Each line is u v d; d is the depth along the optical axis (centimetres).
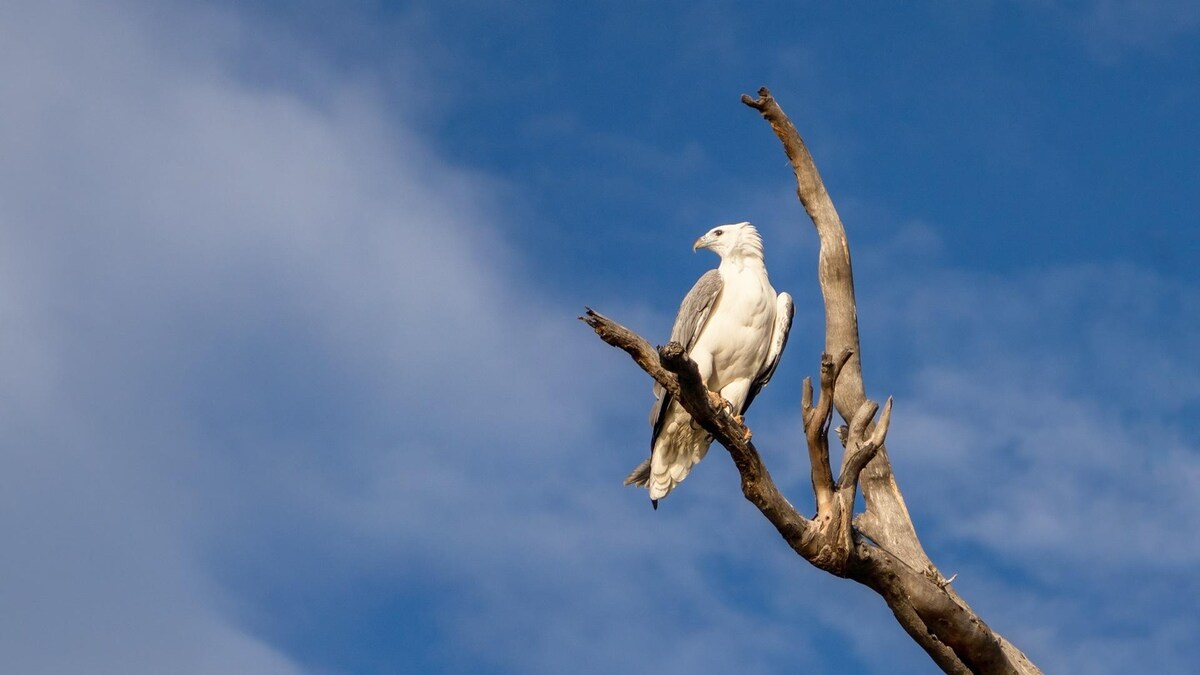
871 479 1589
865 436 1310
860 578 1252
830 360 1180
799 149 1741
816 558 1223
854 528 1231
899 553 1526
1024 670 1391
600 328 1162
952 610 1263
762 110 1730
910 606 1266
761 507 1200
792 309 1664
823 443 1204
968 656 1289
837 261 1714
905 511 1569
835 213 1736
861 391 1678
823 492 1220
